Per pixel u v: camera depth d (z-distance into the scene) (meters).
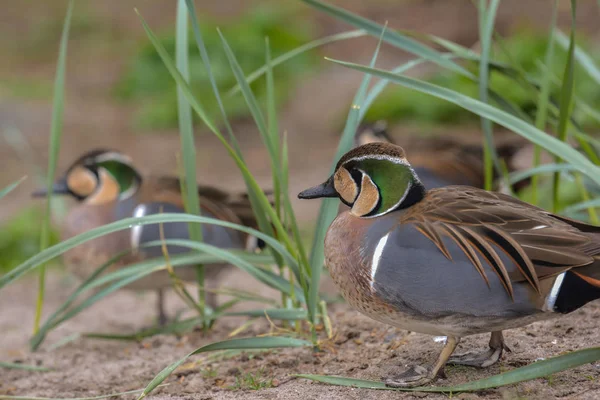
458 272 6.28
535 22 27.22
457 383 6.90
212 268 10.97
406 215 6.73
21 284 15.09
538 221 6.35
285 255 8.14
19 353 10.29
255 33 27.77
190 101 7.89
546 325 8.05
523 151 17.78
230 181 20.92
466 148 12.85
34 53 32.94
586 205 8.86
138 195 11.40
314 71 27.88
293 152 22.86
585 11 27.47
